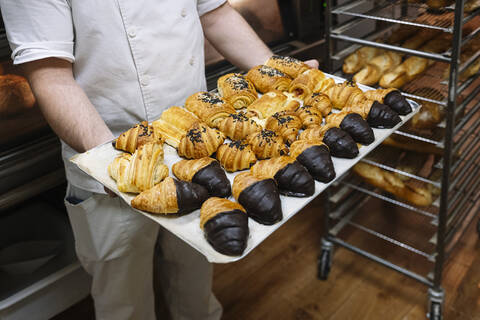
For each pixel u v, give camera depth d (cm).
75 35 120
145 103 132
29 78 114
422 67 166
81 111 114
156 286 202
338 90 132
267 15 197
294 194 101
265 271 204
